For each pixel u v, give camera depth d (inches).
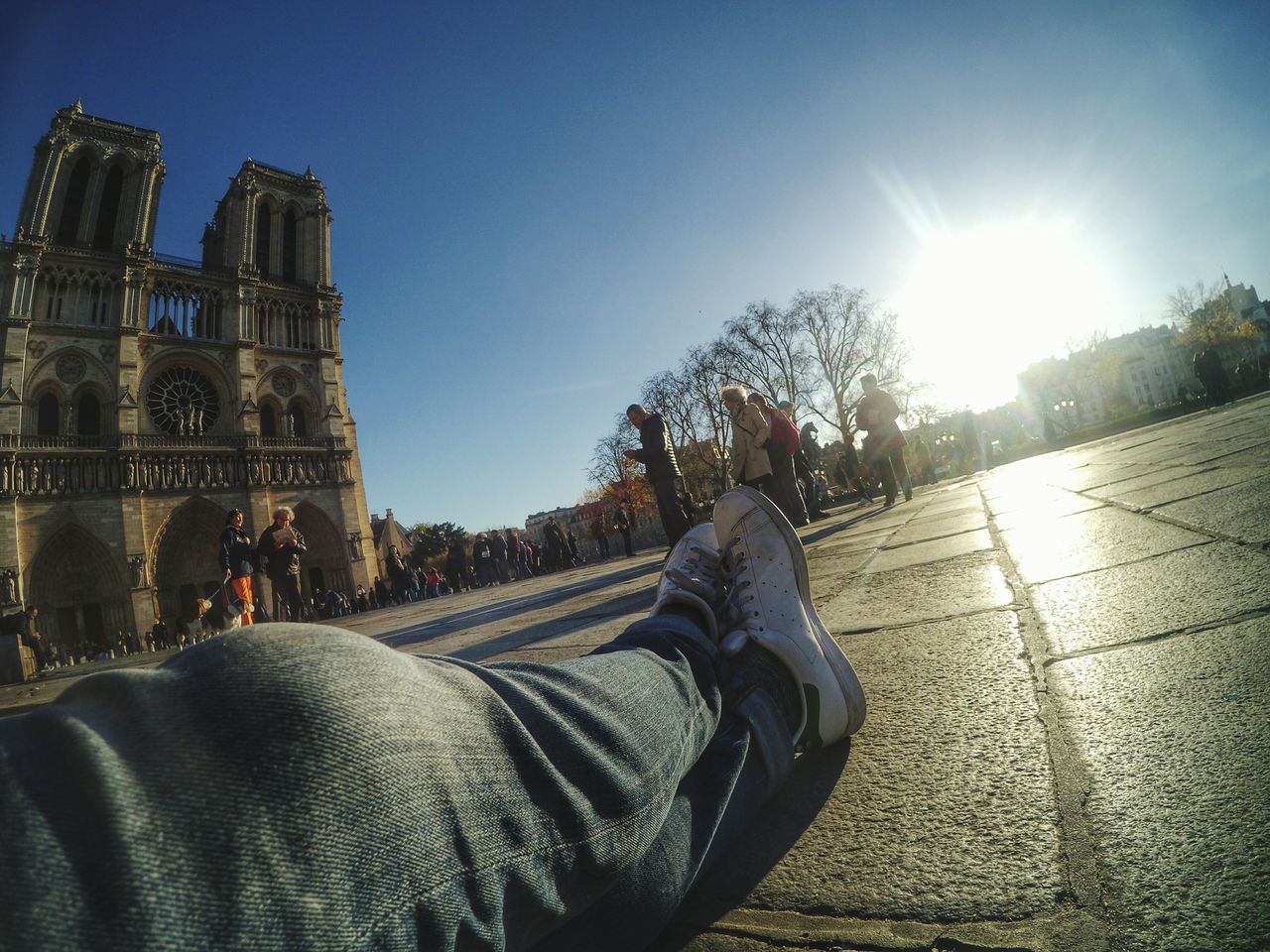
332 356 1688.0
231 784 19.5
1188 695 48.2
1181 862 31.9
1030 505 196.7
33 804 15.4
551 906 27.7
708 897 39.6
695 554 69.4
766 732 46.4
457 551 1122.0
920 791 45.9
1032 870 34.6
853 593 126.8
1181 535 99.7
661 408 1920.5
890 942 32.2
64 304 1343.5
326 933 19.6
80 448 1288.1
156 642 1279.5
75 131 1432.1
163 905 16.1
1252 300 3629.4
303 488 1552.7
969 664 68.9
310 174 1784.0
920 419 1758.1
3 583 1168.8
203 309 1523.1
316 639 26.3
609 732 32.8
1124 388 4170.8
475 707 29.5
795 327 1710.1
